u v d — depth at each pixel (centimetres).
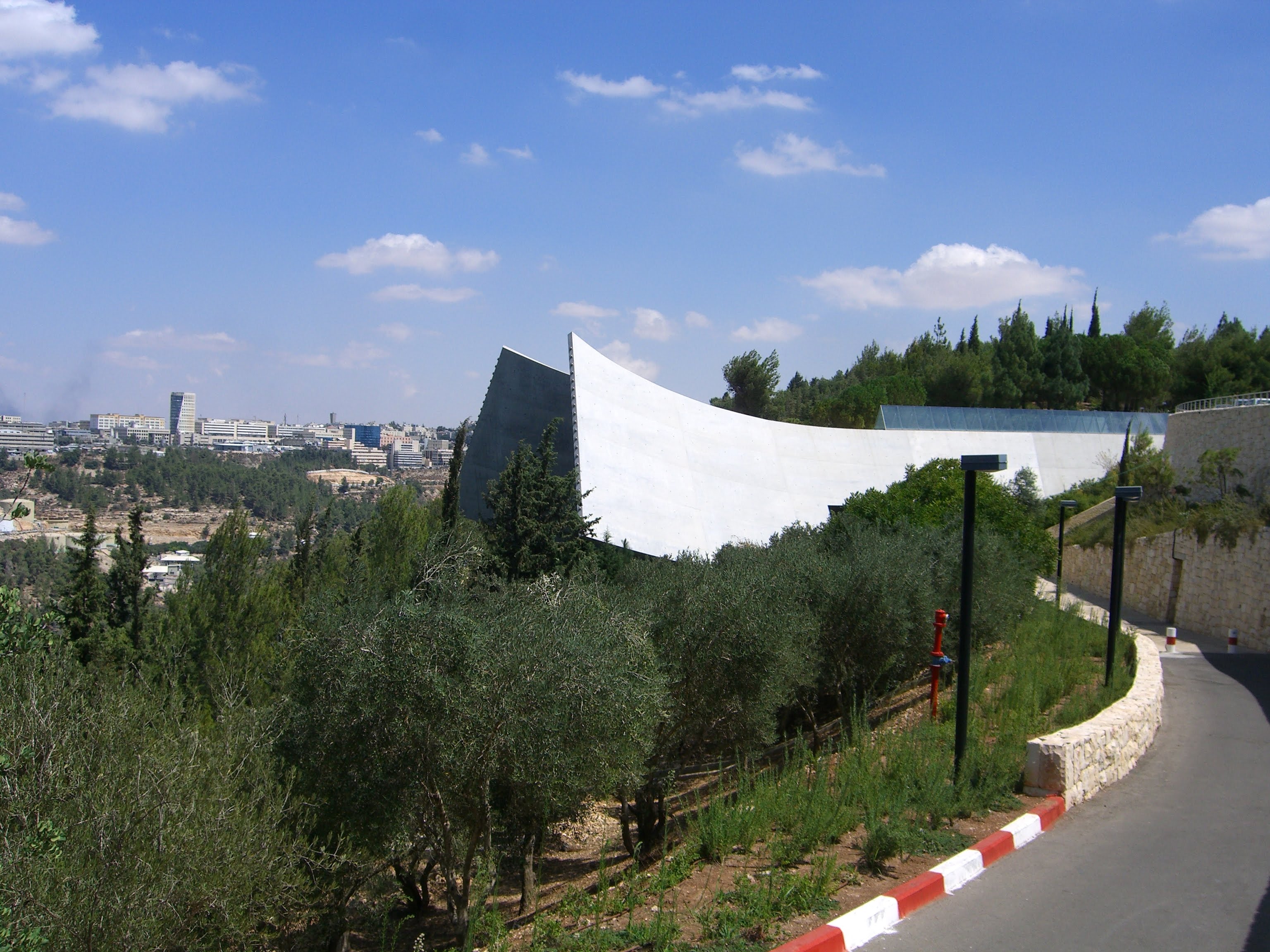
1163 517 3288
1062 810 838
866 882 633
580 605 914
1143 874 677
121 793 645
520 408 3522
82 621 1839
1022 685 1156
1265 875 679
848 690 1585
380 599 819
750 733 1117
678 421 3831
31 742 648
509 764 761
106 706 744
